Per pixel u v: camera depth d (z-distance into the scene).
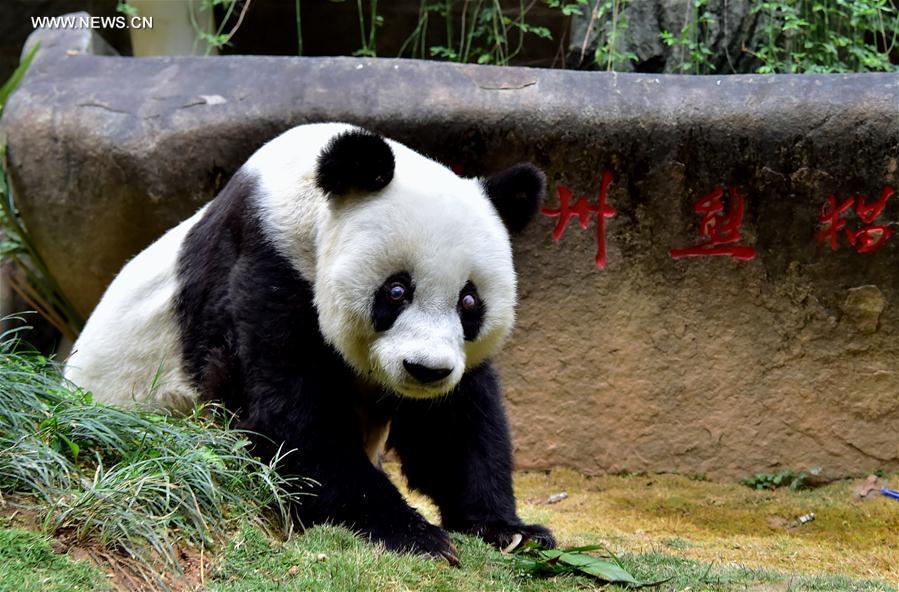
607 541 8.49
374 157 6.23
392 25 17.34
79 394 6.67
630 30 13.07
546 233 10.89
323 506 6.55
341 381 6.86
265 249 6.71
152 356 7.59
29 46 11.80
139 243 11.05
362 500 6.57
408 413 7.43
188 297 7.35
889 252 10.55
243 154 10.73
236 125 10.69
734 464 10.85
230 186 7.36
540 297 10.98
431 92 10.71
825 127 10.40
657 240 10.82
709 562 7.60
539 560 6.53
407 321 6.21
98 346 7.88
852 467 10.71
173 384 7.45
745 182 10.61
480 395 7.30
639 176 10.71
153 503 5.68
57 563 5.01
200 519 5.73
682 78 10.80
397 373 6.19
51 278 11.85
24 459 5.61
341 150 6.25
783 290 10.74
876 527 9.49
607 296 10.94
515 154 10.72
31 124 10.93
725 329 10.84
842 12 12.48
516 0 16.41
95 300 11.49
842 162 10.44
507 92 10.71
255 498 6.33
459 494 7.34
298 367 6.62
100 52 12.38
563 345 11.01
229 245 7.05
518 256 10.93
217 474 6.18
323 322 6.47
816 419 10.76
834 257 10.63
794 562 8.23
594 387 11.01
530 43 16.70
